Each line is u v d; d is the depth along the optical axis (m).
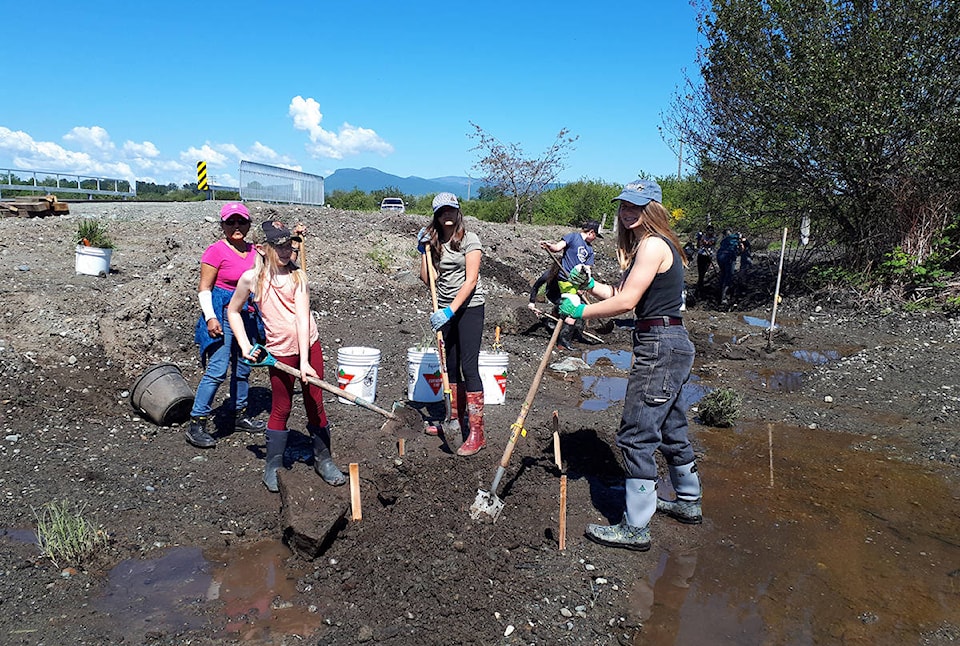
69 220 13.57
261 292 4.35
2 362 6.10
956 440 6.15
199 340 5.37
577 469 5.23
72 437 5.32
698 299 15.99
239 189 22.62
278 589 3.57
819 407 7.29
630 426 4.01
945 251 13.67
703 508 4.74
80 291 8.46
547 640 3.22
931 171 13.59
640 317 4.01
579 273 4.14
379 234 15.80
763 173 15.80
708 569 3.93
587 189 38.12
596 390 7.72
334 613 3.35
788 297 15.13
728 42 15.11
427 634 3.20
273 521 4.25
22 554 3.74
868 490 5.12
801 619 3.47
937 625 3.45
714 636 3.31
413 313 10.64
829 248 16.30
